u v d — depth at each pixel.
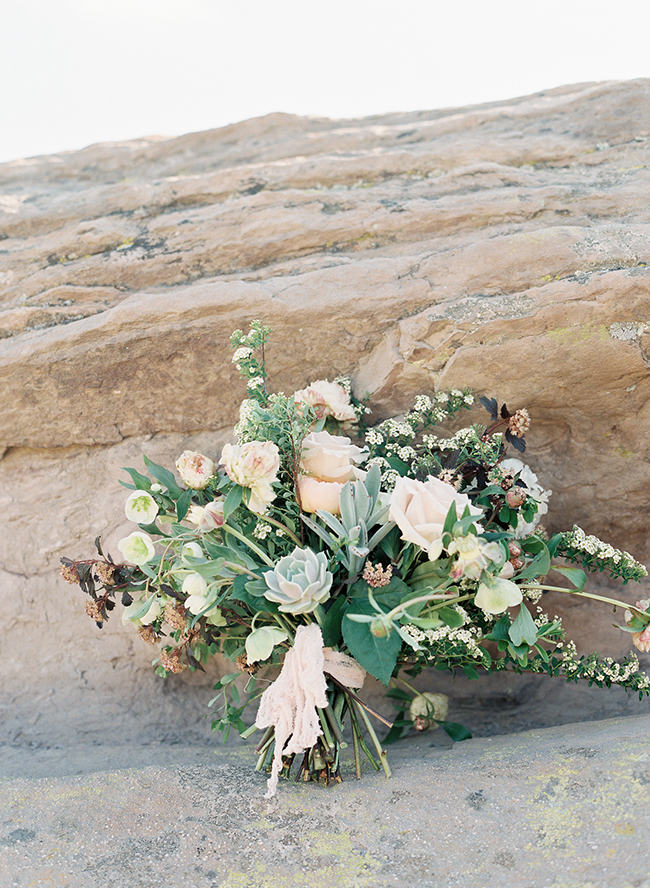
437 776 1.68
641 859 1.25
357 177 2.79
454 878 1.34
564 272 2.16
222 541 1.80
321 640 1.64
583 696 2.28
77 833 1.57
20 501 2.48
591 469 2.27
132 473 1.89
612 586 2.32
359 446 2.27
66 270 2.63
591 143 2.75
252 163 3.21
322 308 2.26
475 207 2.45
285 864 1.44
